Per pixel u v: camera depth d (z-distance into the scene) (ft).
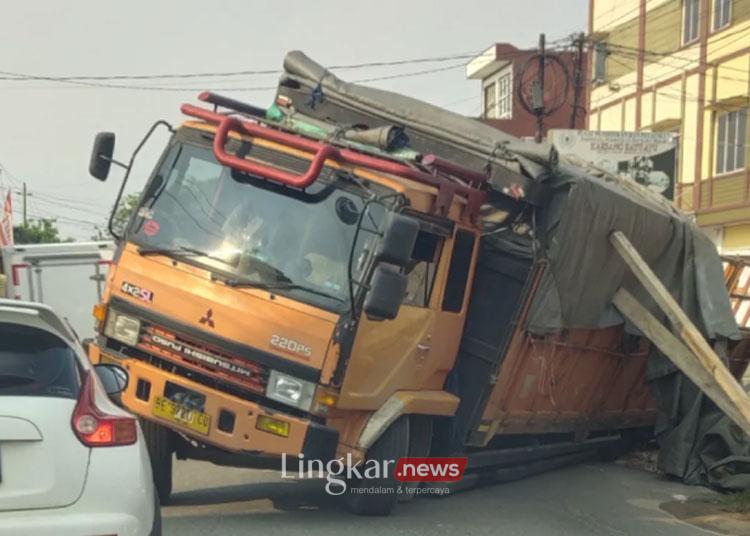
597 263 30.19
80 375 15.64
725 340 35.58
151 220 24.40
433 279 25.84
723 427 34.53
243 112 28.43
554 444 34.88
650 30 99.25
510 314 27.71
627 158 84.12
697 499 32.30
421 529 24.52
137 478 15.01
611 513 29.19
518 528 25.62
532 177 26.99
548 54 90.63
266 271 23.15
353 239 23.04
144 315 23.57
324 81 31.53
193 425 22.76
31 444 14.17
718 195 89.15
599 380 35.37
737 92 86.43
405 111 29.81
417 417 26.43
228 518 24.48
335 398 22.57
